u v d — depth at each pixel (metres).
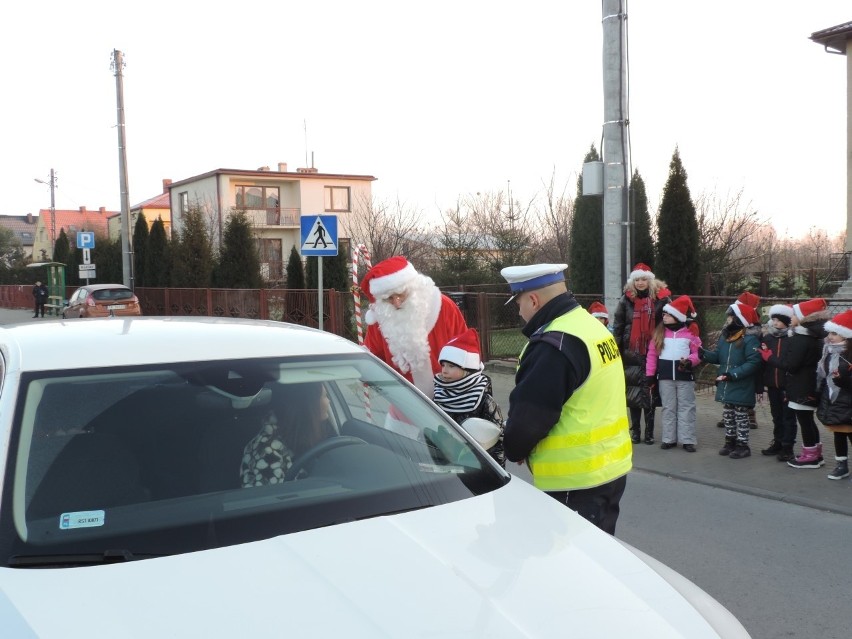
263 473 2.52
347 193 45.28
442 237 24.81
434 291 4.65
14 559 2.06
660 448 7.56
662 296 7.55
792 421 6.80
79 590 1.93
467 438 2.95
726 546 4.96
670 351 7.35
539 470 3.16
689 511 5.70
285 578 1.99
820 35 18.88
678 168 14.30
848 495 5.90
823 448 7.45
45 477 2.30
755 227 22.80
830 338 6.00
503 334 13.56
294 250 21.02
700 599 2.26
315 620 1.83
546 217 26.50
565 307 3.19
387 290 4.43
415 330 4.52
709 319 10.81
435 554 2.15
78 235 26.34
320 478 2.58
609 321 8.30
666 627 1.94
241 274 25.12
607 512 3.18
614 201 8.23
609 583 2.10
